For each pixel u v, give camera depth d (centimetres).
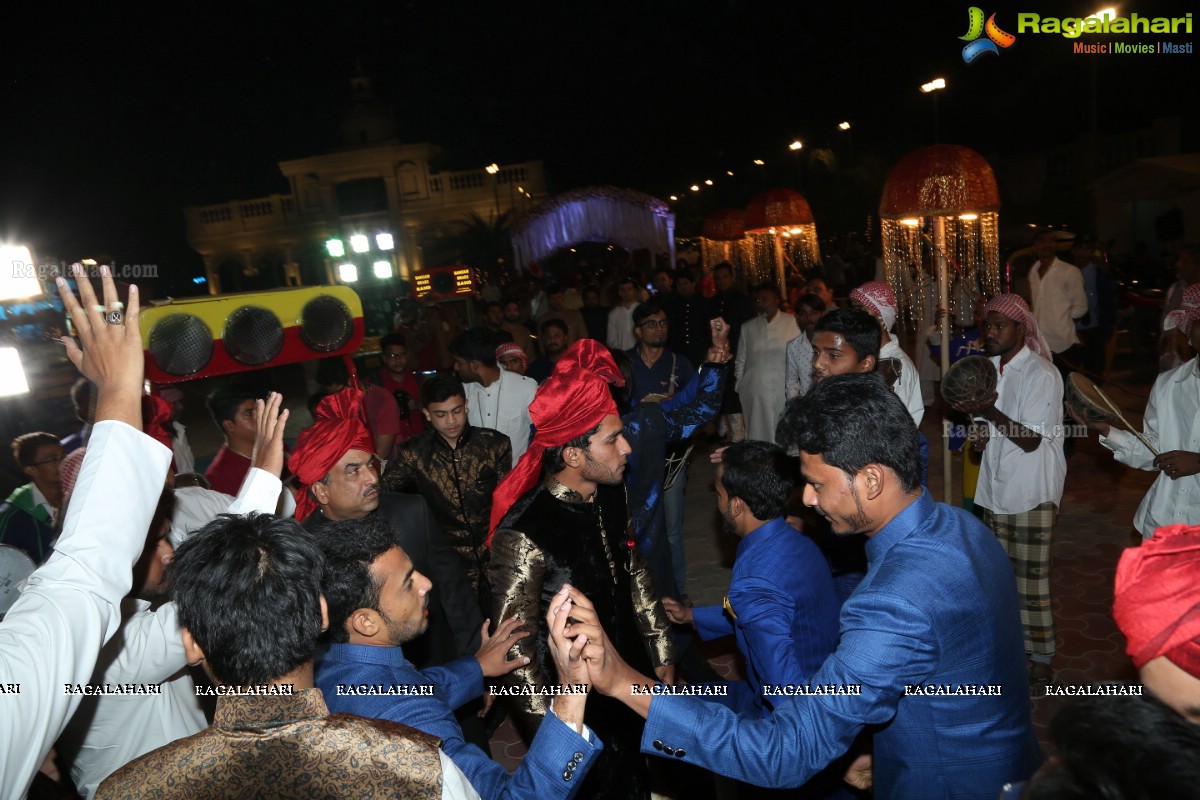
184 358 372
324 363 530
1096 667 394
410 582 186
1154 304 1123
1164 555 117
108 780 128
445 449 382
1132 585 119
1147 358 1124
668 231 1761
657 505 368
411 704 173
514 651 242
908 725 170
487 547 387
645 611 280
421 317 1129
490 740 389
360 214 3184
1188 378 329
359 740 130
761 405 704
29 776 135
